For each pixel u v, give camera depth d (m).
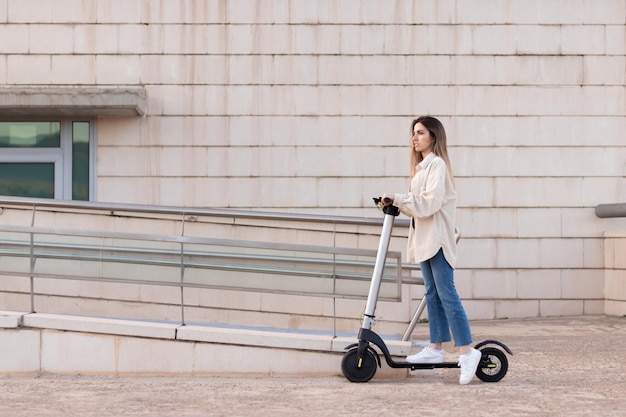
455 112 11.43
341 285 7.23
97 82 11.20
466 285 11.43
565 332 10.05
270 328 7.42
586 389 6.46
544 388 6.50
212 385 6.65
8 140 11.29
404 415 5.55
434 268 6.64
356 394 6.25
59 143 11.29
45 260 7.39
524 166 11.48
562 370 7.39
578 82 11.54
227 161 11.25
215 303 7.41
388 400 6.03
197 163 11.23
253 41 11.27
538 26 11.51
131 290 7.43
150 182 11.21
